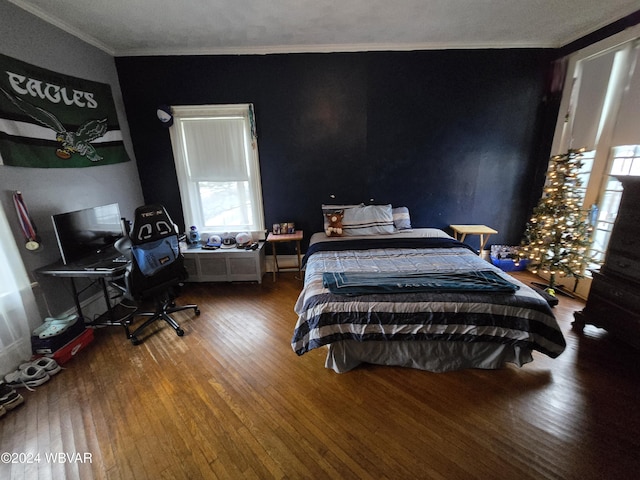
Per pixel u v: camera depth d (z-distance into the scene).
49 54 2.37
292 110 3.33
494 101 3.31
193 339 2.37
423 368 1.91
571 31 2.87
